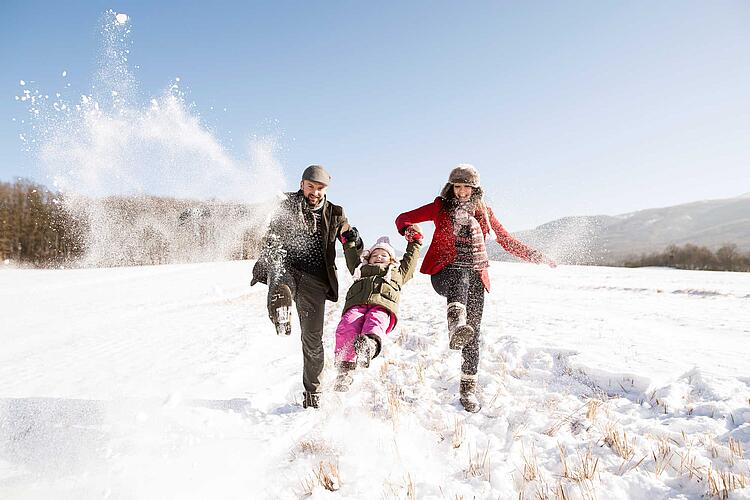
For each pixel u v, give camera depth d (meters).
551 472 2.73
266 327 8.59
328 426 3.51
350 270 4.06
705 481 2.42
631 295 13.27
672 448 2.82
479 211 3.96
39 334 8.82
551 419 3.51
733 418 3.30
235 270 27.73
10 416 3.79
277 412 3.92
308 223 3.88
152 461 2.98
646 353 5.11
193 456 3.05
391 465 2.86
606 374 4.41
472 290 3.94
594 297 12.70
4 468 2.90
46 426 3.57
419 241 4.34
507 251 4.18
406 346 6.54
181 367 5.63
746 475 2.50
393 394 4.17
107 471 2.85
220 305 12.85
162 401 4.17
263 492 2.59
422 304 10.88
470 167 3.85
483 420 3.62
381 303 4.03
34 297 15.66
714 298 12.10
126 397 4.33
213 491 2.61
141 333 8.46
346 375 3.89
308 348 3.97
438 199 4.01
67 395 4.53
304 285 3.91
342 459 2.94
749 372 4.21
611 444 3.00
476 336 3.94
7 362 6.40
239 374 5.19
